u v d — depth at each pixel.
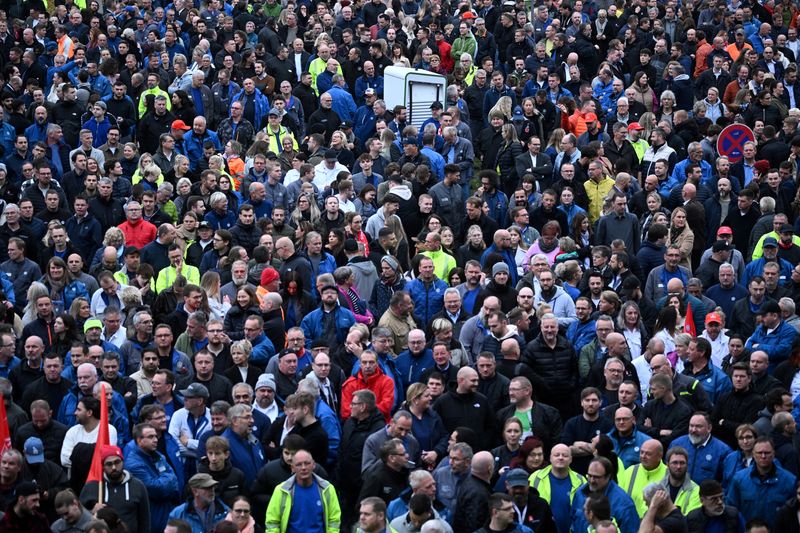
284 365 71.00
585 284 84.25
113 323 77.81
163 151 106.19
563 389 73.19
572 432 66.94
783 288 86.06
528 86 124.62
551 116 117.25
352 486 66.00
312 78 125.31
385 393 69.75
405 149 105.62
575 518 59.28
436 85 122.06
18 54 128.00
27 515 56.22
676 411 67.31
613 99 125.94
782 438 65.88
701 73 135.12
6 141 111.25
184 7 142.12
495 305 75.50
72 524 56.06
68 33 137.50
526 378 68.19
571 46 137.50
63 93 115.31
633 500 60.44
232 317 77.69
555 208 97.06
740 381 69.31
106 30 138.12
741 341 74.94
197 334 74.50
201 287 79.56
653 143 109.56
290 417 65.06
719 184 100.50
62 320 76.50
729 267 86.69
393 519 57.12
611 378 70.19
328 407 67.75
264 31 136.62
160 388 67.75
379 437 64.12
